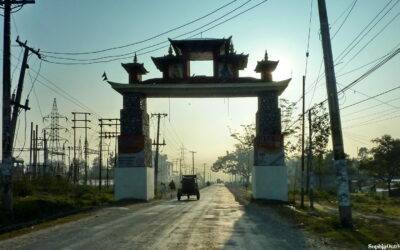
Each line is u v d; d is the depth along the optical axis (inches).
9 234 643.5
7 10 877.2
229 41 1582.2
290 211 1075.9
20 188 1382.9
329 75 731.4
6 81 876.6
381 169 3095.5
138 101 1632.6
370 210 1299.2
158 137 2721.5
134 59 1668.3
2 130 871.7
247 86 1547.7
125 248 492.7
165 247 500.1
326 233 648.4
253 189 1608.0
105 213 1024.2
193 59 1766.7
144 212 1048.2
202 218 878.4
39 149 2647.6
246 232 653.3
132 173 1619.1
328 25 737.6
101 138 2470.5
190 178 1904.5
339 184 724.0
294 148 1585.9
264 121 1557.6
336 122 727.7
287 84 1537.9
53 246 514.0
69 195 1624.0
